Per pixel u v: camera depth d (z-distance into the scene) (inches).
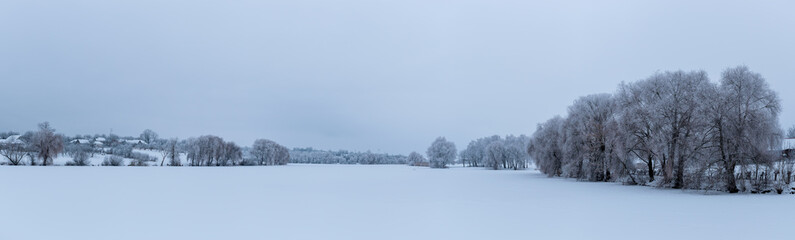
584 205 1127.0
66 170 3223.4
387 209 1061.8
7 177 2279.8
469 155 6934.1
